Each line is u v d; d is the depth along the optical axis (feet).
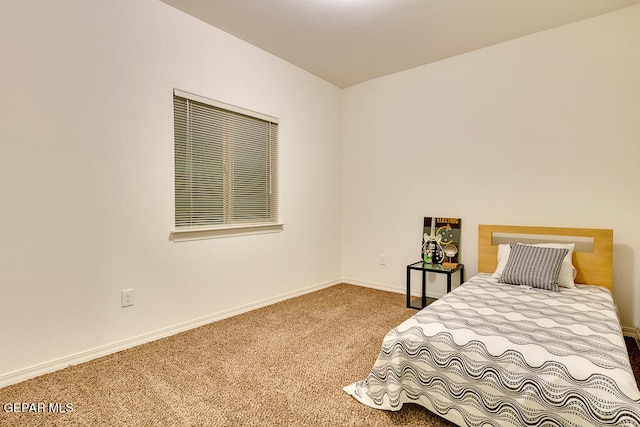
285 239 11.71
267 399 5.70
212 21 9.03
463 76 11.04
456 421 4.91
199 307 9.14
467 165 11.05
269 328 8.96
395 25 9.18
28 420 5.12
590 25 8.89
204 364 6.93
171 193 8.45
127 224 7.66
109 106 7.30
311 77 12.64
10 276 6.11
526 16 8.75
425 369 5.24
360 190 13.80
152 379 6.33
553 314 6.07
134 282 7.81
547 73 9.55
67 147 6.72
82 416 5.23
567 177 9.34
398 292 12.76
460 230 11.20
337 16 8.75
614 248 8.74
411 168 12.34
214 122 9.51
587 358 4.39
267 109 10.91
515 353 4.66
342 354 7.40
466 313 6.10
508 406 4.48
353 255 14.11
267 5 8.27
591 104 8.95
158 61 8.11
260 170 10.88
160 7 8.14
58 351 6.69
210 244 9.40
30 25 6.22
